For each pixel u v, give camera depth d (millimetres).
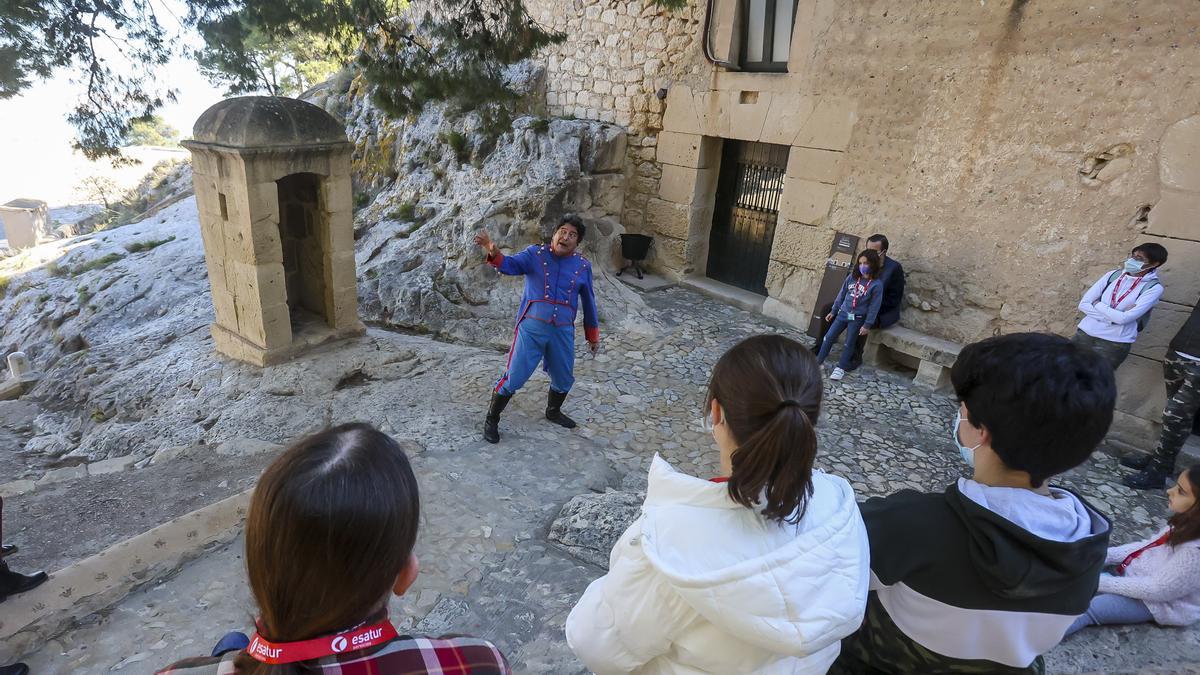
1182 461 4785
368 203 10688
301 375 5422
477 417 4898
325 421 4867
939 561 1135
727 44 7484
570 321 4484
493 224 7773
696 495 1133
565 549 3355
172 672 827
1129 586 2697
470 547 3326
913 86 6164
